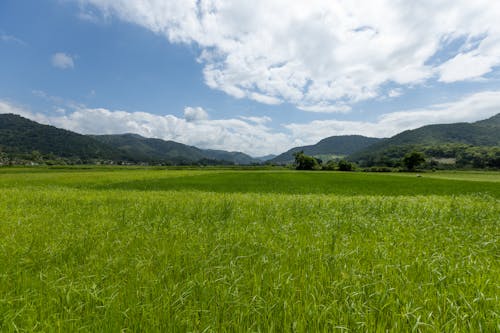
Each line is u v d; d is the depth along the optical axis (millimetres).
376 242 4926
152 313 2486
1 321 2383
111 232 5680
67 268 3648
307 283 3080
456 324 2285
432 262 3684
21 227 5965
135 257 4020
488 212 8164
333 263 3664
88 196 12336
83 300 2822
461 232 5742
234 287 2982
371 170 115000
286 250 4395
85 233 5484
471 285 3041
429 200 12227
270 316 2436
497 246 4754
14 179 37094
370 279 3195
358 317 2426
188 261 3848
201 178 45562
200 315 2576
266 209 8867
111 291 2953
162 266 3672
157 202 10305
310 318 2404
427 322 2375
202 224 6480
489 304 2611
